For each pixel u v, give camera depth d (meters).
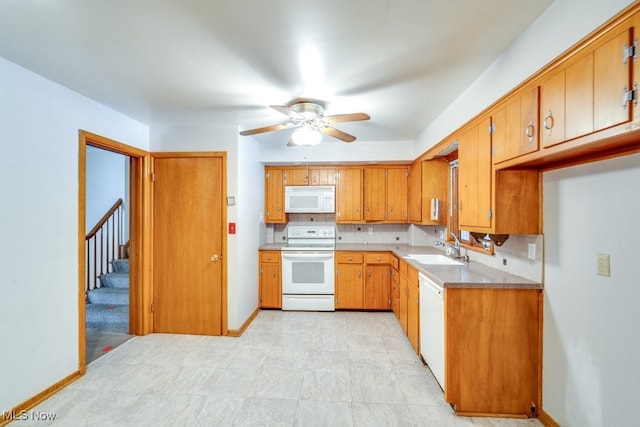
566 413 1.69
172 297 3.24
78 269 2.33
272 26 1.50
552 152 1.44
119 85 2.20
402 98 2.47
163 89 2.27
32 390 1.98
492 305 1.94
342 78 2.09
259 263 4.07
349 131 3.52
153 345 2.94
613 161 1.40
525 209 1.92
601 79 1.16
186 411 1.95
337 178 4.33
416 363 2.59
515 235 2.17
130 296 3.21
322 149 4.07
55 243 2.15
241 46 1.69
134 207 3.19
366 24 1.50
